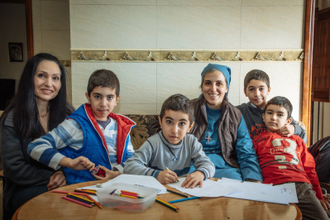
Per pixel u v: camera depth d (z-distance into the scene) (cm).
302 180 136
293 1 233
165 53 232
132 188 86
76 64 229
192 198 86
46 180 132
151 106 235
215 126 166
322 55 341
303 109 238
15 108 133
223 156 159
